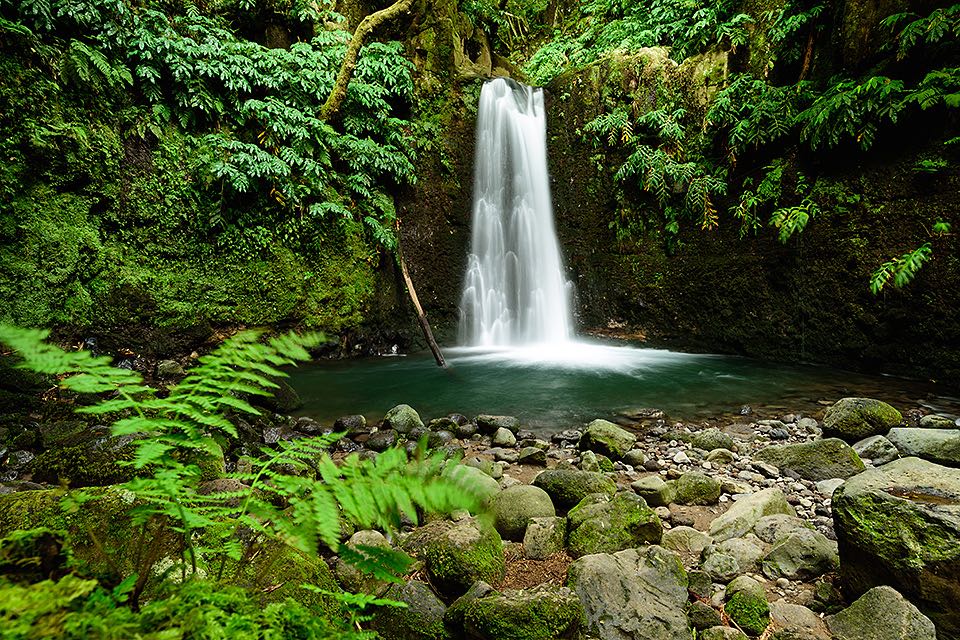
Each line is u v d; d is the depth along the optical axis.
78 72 7.21
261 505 1.21
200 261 8.68
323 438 1.41
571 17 15.73
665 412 6.61
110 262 7.70
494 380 8.42
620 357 10.29
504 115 12.07
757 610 2.38
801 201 8.94
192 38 8.62
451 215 11.73
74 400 5.75
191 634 0.94
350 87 10.05
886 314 8.11
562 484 3.68
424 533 2.87
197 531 1.82
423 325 9.88
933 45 7.43
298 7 10.04
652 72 10.95
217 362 1.33
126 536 1.75
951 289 7.42
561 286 12.30
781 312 9.46
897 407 6.53
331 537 1.05
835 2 8.81
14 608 0.83
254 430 5.45
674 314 10.86
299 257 9.77
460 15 12.56
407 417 5.80
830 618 2.38
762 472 4.50
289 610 1.09
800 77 9.42
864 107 7.76
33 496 1.86
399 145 11.08
